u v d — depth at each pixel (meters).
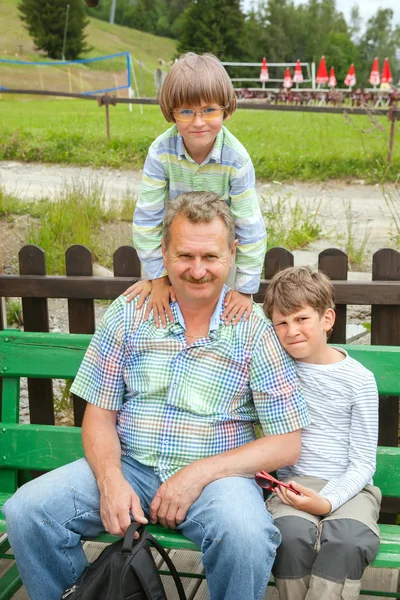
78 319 3.41
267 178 10.38
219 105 2.57
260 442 2.40
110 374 2.56
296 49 75.38
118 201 7.98
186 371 2.46
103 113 19.39
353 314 5.12
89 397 2.59
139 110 20.81
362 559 2.21
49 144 11.75
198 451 2.44
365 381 2.47
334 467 2.49
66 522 2.31
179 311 2.52
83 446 2.53
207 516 2.22
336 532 2.24
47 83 38.22
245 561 2.13
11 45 59.72
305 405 2.46
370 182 9.94
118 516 2.26
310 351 2.47
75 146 11.83
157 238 2.84
